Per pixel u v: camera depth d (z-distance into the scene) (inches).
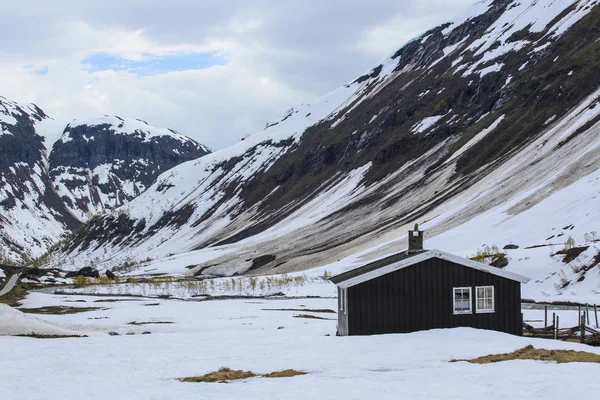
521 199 5807.1
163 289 5866.1
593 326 2224.4
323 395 1168.2
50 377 1450.5
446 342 1669.5
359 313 1867.6
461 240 5359.3
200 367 1535.4
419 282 1882.4
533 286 3614.7
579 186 5255.9
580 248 3742.6
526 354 1486.2
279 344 1851.6
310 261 7066.9
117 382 1375.5
